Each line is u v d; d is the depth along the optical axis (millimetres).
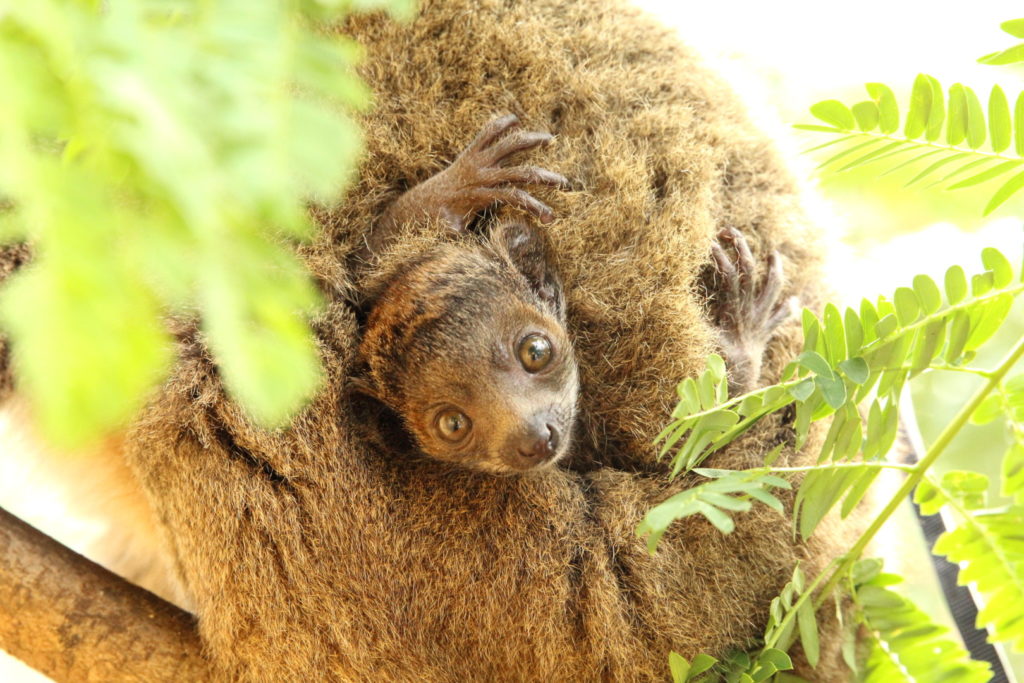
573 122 2432
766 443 2424
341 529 2406
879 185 2459
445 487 2418
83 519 2441
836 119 2346
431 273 2418
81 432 767
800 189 2459
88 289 805
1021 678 2416
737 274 2428
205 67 933
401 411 2418
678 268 2424
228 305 874
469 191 2416
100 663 2398
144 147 862
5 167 815
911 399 2445
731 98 2455
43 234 816
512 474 2420
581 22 2443
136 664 2400
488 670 2418
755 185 2447
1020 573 2346
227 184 884
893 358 2340
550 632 2416
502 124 2418
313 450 2404
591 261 2428
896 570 2441
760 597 2422
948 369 2340
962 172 2344
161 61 914
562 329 2426
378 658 2408
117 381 791
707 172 2432
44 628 2395
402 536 2412
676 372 2424
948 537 2350
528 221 2428
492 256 2424
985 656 2428
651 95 2439
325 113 952
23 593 2395
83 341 786
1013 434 2342
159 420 2395
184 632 2408
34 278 812
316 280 2406
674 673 2381
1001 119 2338
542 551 2418
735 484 2334
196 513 2400
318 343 2406
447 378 2414
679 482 2424
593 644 2418
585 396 2434
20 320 778
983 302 2336
